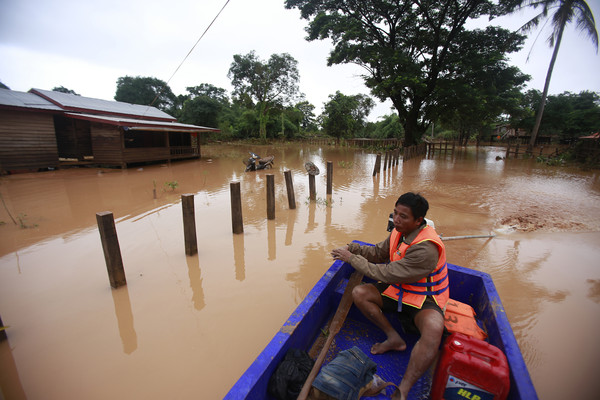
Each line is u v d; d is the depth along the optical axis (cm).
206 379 269
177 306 374
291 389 196
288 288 411
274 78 4216
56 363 288
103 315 358
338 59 2395
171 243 561
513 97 2291
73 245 562
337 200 895
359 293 254
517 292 393
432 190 1048
